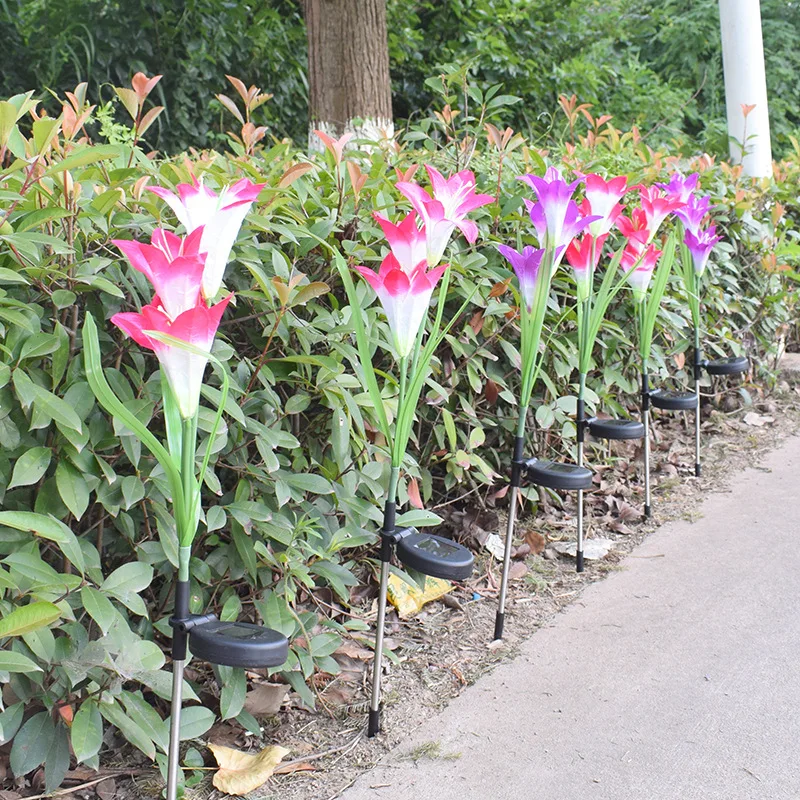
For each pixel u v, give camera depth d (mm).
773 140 11195
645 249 3041
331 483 2133
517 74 8055
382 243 2467
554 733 2004
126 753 1916
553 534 3199
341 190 2320
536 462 2477
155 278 1312
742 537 3131
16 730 1745
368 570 2699
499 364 3014
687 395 3441
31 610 1352
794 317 5477
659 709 2090
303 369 2189
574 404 3059
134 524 1968
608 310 3529
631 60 10633
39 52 6734
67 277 1700
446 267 1913
